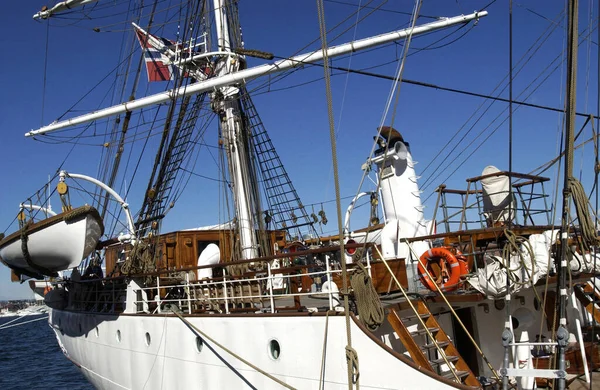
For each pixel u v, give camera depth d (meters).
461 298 8.15
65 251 11.52
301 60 15.26
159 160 15.70
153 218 14.72
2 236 12.62
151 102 17.55
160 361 11.04
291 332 8.37
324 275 11.03
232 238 15.92
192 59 18.17
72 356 16.56
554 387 7.52
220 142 17.66
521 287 7.70
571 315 9.38
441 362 7.56
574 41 5.73
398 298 8.57
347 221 13.30
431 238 8.95
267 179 18.42
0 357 38.50
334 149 6.82
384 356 7.29
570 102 5.86
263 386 8.80
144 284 12.41
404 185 11.63
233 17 19.19
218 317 9.62
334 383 7.78
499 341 9.26
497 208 10.09
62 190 12.11
